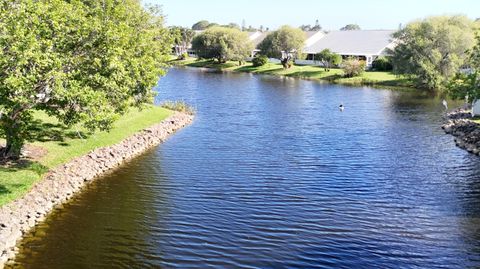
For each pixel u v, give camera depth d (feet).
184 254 56.08
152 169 90.53
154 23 129.59
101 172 86.74
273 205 72.84
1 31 59.52
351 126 141.28
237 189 80.02
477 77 134.10
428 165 97.60
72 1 73.77
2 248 54.19
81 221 64.28
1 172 72.59
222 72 350.84
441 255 57.16
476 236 62.59
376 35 391.86
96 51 74.38
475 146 110.52
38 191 70.03
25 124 73.20
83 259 53.88
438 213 70.85
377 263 54.95
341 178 87.71
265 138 122.31
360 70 296.51
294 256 56.18
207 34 408.87
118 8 85.05
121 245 57.82
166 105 159.53
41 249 55.62
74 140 97.40
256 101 195.21
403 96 219.61
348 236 61.98
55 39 66.39
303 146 113.70
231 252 56.85
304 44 386.11
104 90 79.25
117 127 115.14
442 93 232.12
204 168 92.22
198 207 71.20
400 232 63.52
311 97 212.64
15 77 58.85
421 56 251.60
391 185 84.07
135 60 88.33
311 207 72.28
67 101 71.77
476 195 79.15
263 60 370.94
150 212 68.59
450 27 248.93
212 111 166.20
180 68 382.22
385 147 113.60
